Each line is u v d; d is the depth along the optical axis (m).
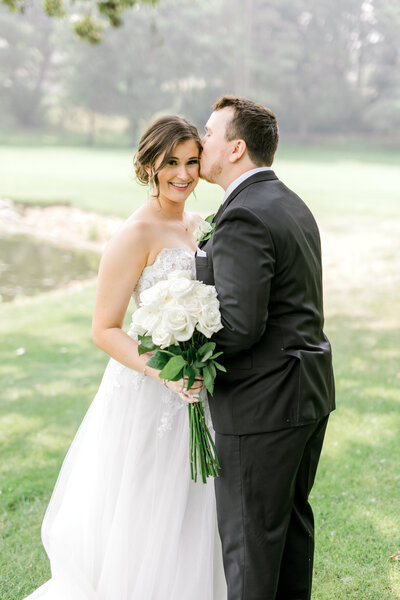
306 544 2.26
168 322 1.96
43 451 4.00
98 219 16.38
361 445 3.95
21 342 6.56
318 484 3.51
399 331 6.71
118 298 2.29
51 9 6.22
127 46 49.84
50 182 23.31
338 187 23.22
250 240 1.95
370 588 2.68
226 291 1.97
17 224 15.52
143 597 2.29
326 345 2.17
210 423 2.36
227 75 53.66
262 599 2.04
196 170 2.27
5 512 3.30
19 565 2.88
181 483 2.31
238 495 2.08
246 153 2.14
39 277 10.59
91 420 2.49
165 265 2.30
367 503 3.30
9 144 45.72
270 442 2.04
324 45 55.62
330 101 55.78
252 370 2.05
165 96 53.28
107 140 54.88
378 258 11.15
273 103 53.84
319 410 2.09
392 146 51.81
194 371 2.01
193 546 2.32
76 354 6.13
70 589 2.34
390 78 57.81
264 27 55.81
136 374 2.33
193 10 50.44
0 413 4.64
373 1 56.38
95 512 2.38
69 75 52.94
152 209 2.36
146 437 2.32
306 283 2.06
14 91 55.31
